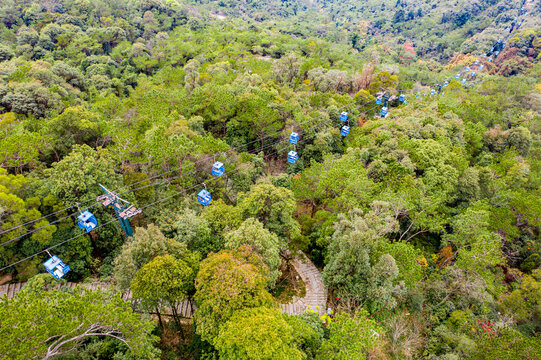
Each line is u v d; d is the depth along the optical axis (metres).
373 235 31.86
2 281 30.81
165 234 32.88
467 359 28.55
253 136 57.12
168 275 26.27
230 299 24.28
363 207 39.88
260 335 21.56
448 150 52.66
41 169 37.22
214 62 100.12
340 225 34.31
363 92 75.44
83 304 19.41
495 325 33.16
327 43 131.75
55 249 31.70
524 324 35.91
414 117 62.31
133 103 61.38
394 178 45.50
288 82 85.38
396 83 82.25
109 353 26.06
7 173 34.47
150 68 102.94
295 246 41.34
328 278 32.91
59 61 83.69
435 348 32.22
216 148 43.53
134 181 37.22
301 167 55.66
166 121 50.31
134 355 23.47
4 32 100.25
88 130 43.44
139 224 38.66
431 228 40.88
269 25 183.25
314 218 44.59
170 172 39.62
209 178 42.81
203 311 25.34
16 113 50.62
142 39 122.50
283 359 21.09
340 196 40.62
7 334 16.41
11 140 35.31
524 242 49.47
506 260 46.12
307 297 36.19
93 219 24.81
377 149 50.75
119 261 27.73
